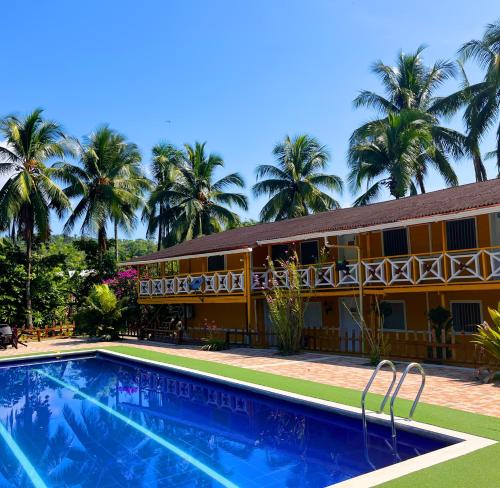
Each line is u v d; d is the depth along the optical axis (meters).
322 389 13.08
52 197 35.19
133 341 28.69
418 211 18.94
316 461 9.42
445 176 39.66
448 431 8.91
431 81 42.84
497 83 29.77
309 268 22.56
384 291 19.47
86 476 9.10
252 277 25.16
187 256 27.39
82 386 17.50
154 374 19.12
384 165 39.53
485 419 9.69
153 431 11.77
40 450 10.59
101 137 40.91
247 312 25.70
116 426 12.26
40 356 22.75
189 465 9.49
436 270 18.80
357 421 10.56
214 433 11.45
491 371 14.02
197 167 49.22
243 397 14.19
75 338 31.50
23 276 34.56
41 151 35.56
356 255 23.02
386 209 22.75
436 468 7.12
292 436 11.00
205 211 48.69
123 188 42.19
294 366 17.42
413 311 21.41
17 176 33.47
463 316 19.72
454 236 19.69
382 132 39.25
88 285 41.09
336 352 20.78
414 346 18.58
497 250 18.17
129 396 15.66
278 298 21.52
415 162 38.03
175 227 46.16
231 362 18.89
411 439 9.40
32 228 35.78
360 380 14.41
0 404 15.01
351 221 21.67
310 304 25.77
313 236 21.47
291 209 45.69
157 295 30.48
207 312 30.78
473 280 17.98
